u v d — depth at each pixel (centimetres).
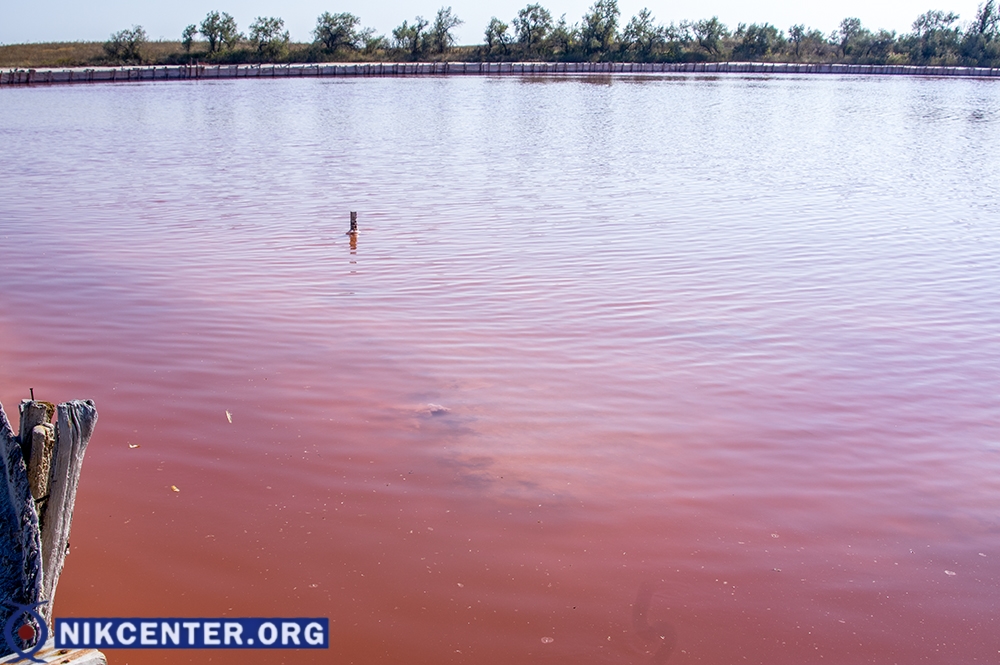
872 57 12606
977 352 1060
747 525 676
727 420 855
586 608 575
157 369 954
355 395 894
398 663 523
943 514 702
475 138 3584
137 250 1511
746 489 729
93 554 621
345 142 3381
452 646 538
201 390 900
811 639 554
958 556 646
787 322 1158
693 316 1173
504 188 2259
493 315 1159
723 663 529
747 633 556
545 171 2605
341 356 1001
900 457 792
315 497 700
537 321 1137
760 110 5388
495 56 12125
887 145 3562
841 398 915
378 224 1761
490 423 834
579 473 745
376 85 7544
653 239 1650
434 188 2247
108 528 654
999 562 640
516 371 965
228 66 8944
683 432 827
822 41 13412
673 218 1872
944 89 8194
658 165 2797
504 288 1289
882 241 1678
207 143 3297
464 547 638
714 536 660
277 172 2528
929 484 748
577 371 970
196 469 740
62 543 492
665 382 944
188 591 585
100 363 970
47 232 1653
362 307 1186
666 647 541
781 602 588
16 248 1510
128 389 899
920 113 5356
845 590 603
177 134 3625
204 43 11256
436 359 997
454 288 1287
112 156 2872
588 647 539
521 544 643
